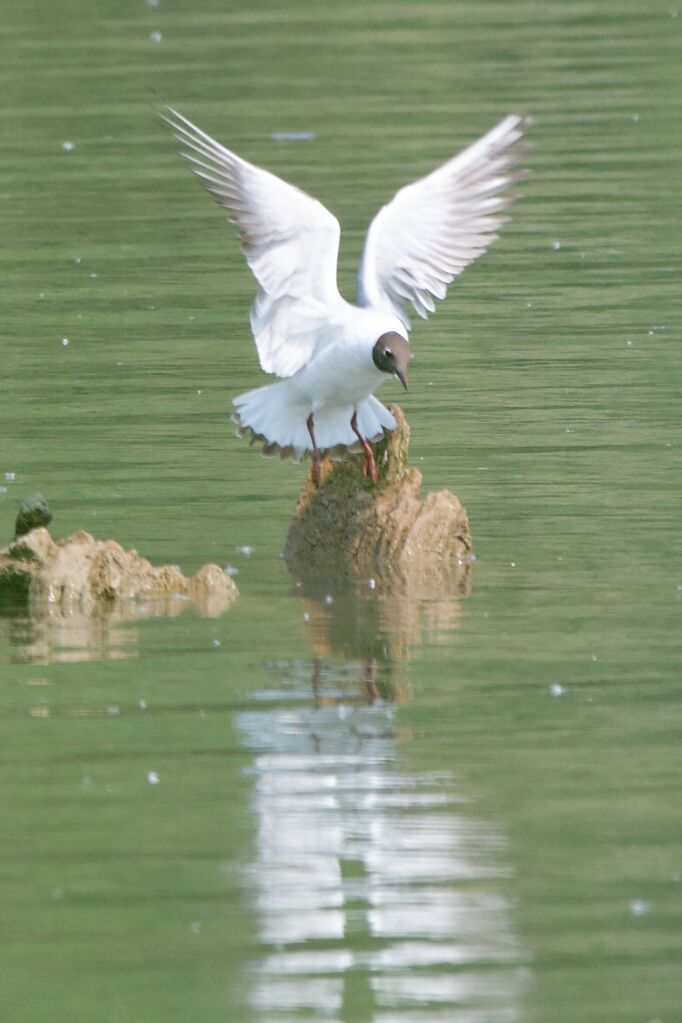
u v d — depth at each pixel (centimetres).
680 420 1816
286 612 1359
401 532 1474
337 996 846
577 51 3853
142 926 904
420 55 3831
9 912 919
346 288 2308
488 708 1159
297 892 936
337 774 1066
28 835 995
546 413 1852
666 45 3881
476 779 1057
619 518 1548
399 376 1323
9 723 1146
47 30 4184
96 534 1527
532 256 2530
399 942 890
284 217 1318
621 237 2603
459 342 2144
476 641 1284
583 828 995
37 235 2694
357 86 3541
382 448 1506
